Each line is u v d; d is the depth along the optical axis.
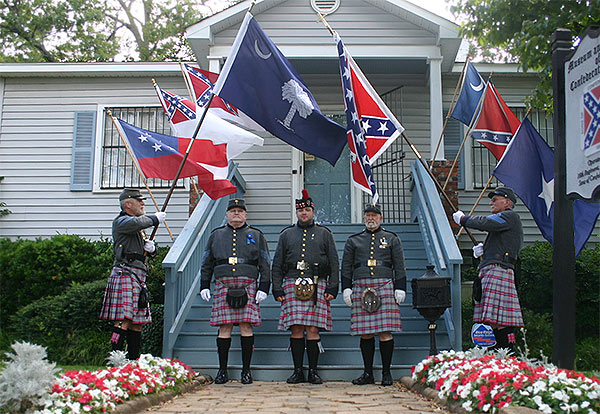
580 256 9.02
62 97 12.03
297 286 6.20
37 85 12.08
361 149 6.20
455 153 11.61
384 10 10.66
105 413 4.04
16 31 21.08
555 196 4.56
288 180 11.30
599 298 8.48
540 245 9.70
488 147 8.36
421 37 10.59
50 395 3.85
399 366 6.38
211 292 7.79
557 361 4.46
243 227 6.49
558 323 4.46
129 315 6.07
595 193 4.02
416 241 9.12
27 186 11.81
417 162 9.66
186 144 7.80
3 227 11.72
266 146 11.41
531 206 6.61
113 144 11.89
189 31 10.30
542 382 3.84
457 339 6.59
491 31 9.91
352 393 5.38
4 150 11.93
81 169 11.82
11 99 12.05
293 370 6.50
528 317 8.20
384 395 5.25
